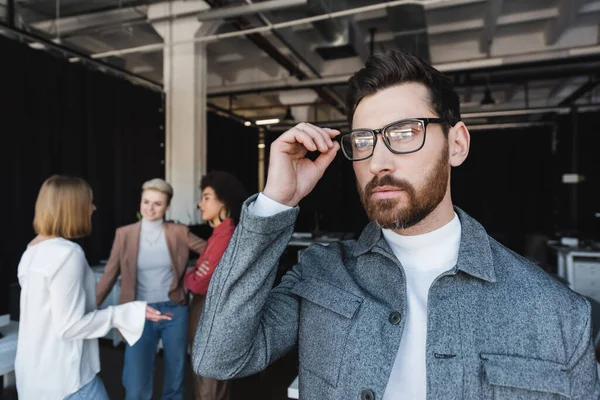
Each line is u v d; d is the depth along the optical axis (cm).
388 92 64
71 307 130
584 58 545
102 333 138
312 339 67
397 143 62
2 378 228
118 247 214
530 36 589
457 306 60
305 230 783
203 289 177
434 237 66
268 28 425
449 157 66
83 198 145
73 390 132
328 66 686
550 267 532
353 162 67
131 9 468
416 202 61
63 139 372
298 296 75
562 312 57
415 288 66
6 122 315
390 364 60
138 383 201
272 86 709
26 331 130
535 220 821
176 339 213
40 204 140
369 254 71
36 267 129
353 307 65
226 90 755
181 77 483
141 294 215
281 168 67
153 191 215
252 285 63
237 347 63
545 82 752
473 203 866
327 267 75
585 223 680
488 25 494
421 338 62
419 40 512
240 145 776
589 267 452
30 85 340
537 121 812
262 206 66
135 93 455
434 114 63
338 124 839
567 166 704
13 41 323
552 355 55
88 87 397
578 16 528
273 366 315
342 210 905
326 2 422
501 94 859
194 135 478
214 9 407
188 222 477
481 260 62
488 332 58
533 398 54
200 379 185
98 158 406
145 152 466
